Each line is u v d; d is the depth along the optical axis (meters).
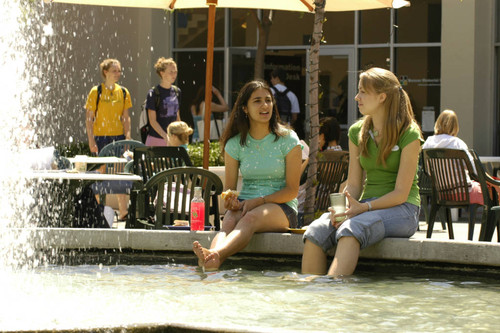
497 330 3.97
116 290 4.89
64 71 16.64
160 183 7.17
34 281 5.19
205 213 7.12
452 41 14.84
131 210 7.39
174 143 9.57
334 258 5.58
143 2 8.81
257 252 6.09
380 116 6.00
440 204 8.27
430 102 16.14
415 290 4.98
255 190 6.57
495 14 15.02
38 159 8.48
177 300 4.59
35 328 3.37
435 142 9.80
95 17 17.33
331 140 9.41
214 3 8.28
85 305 4.42
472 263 5.41
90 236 6.24
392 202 5.79
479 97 14.87
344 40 16.80
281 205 6.36
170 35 17.92
